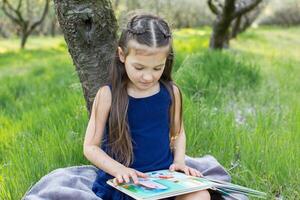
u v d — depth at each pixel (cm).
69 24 354
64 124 439
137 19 268
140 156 292
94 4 351
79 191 284
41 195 287
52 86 865
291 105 602
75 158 372
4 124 580
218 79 703
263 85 751
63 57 1633
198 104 503
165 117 298
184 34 2458
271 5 3775
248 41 2061
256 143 399
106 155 287
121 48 273
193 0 3316
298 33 2834
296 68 1021
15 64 1600
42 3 2586
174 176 280
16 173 353
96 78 362
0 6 2473
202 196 269
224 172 332
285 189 359
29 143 407
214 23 1054
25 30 2288
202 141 417
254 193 277
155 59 263
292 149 392
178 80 607
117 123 285
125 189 262
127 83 290
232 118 479
